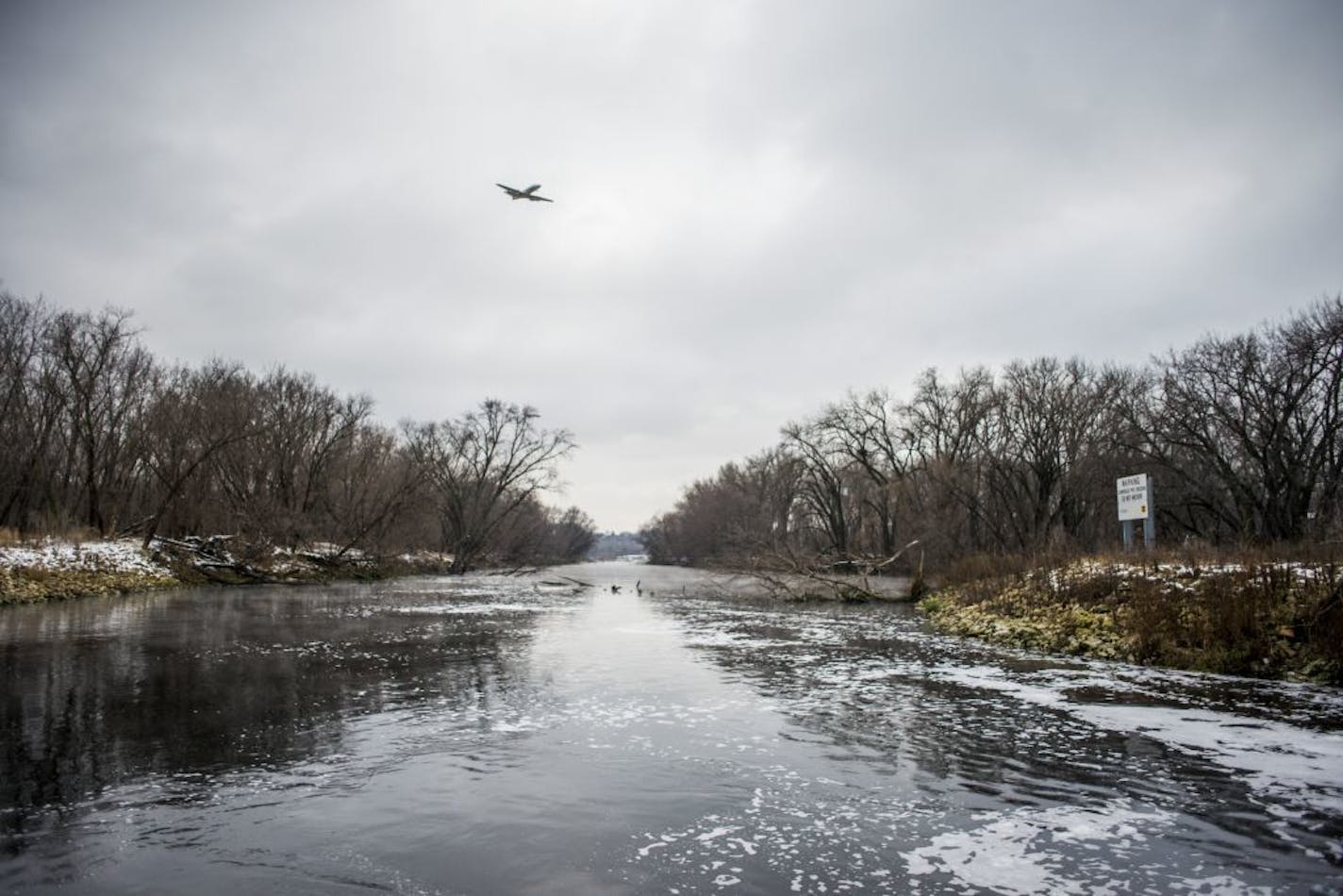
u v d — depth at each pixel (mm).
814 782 8828
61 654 17375
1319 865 6637
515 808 7961
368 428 64438
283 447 53188
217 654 17625
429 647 19359
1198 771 9242
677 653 18891
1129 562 22094
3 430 39688
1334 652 14727
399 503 59406
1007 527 48531
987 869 6570
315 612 28344
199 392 46375
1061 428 45312
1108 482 43031
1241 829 7418
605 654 18609
